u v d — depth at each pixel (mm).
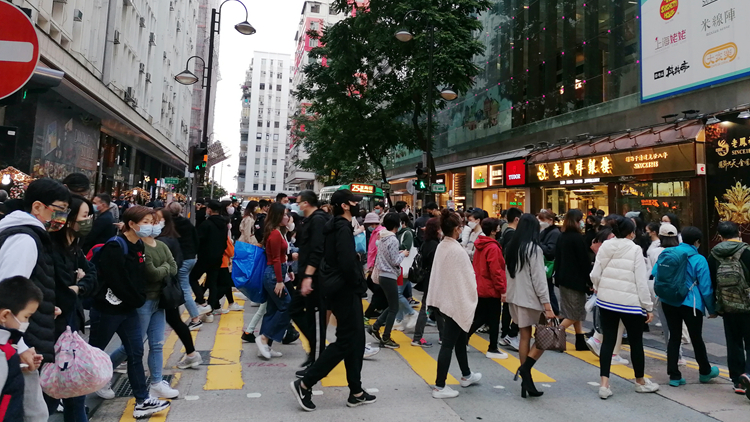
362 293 4094
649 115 14281
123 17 21812
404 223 8203
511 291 4727
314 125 30000
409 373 5090
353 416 3859
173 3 33781
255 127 99625
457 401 4301
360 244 6953
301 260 4812
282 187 99312
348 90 18984
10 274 2463
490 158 22875
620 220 4719
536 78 20062
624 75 15336
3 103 3109
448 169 26750
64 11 15258
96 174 21328
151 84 27000
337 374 5000
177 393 4148
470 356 5898
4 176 10703
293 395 4297
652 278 6215
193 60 43250
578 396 4516
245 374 4844
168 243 4738
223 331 6672
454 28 16188
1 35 2848
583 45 17312
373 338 6645
